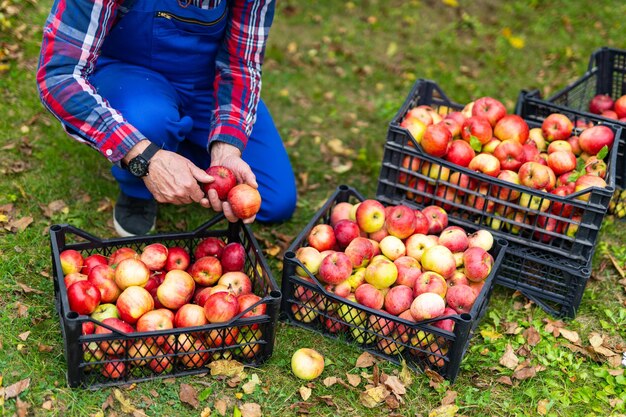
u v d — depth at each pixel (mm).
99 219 3111
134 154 2594
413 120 3006
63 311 2508
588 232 2842
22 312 2729
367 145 3684
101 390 2568
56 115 2607
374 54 4434
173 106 2855
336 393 2660
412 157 2984
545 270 2938
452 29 4883
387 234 2881
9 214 3041
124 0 2738
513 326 2887
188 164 2639
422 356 2719
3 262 2863
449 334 2631
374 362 2732
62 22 2578
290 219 3256
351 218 2932
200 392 2604
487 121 3045
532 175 2902
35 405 2521
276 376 2678
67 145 3350
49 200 3129
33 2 4078
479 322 2873
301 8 4812
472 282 2820
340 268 2719
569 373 2764
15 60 3723
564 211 2887
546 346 2836
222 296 2592
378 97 4016
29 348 2643
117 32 2801
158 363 2592
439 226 2926
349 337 2785
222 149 2773
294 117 3789
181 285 2648
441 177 2959
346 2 5000
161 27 2801
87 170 3273
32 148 3307
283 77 4039
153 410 2555
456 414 2633
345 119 3824
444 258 2766
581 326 2918
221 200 2691
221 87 2832
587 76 3482
